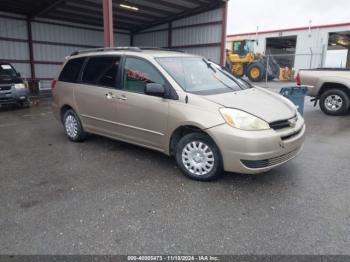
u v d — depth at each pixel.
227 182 3.69
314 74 8.28
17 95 9.88
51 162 4.51
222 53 15.25
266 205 3.11
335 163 4.32
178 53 4.70
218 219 2.85
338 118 7.77
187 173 3.82
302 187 3.53
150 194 3.39
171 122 3.85
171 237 2.57
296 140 3.59
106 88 4.71
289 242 2.48
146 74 4.20
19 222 2.82
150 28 19.52
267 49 32.47
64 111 5.75
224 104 3.52
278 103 3.92
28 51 16.09
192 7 15.68
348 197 3.26
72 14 16.27
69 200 3.26
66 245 2.47
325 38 24.25
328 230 2.64
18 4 14.03
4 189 3.56
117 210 3.04
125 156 4.76
